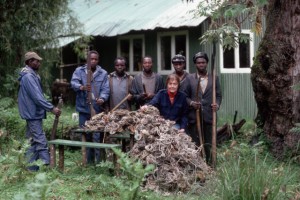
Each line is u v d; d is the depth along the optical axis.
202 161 7.40
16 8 13.41
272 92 9.19
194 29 16.12
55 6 14.31
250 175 6.00
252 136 9.95
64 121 11.12
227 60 16.34
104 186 7.03
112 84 9.16
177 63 8.53
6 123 11.31
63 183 7.31
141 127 7.40
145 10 18.03
